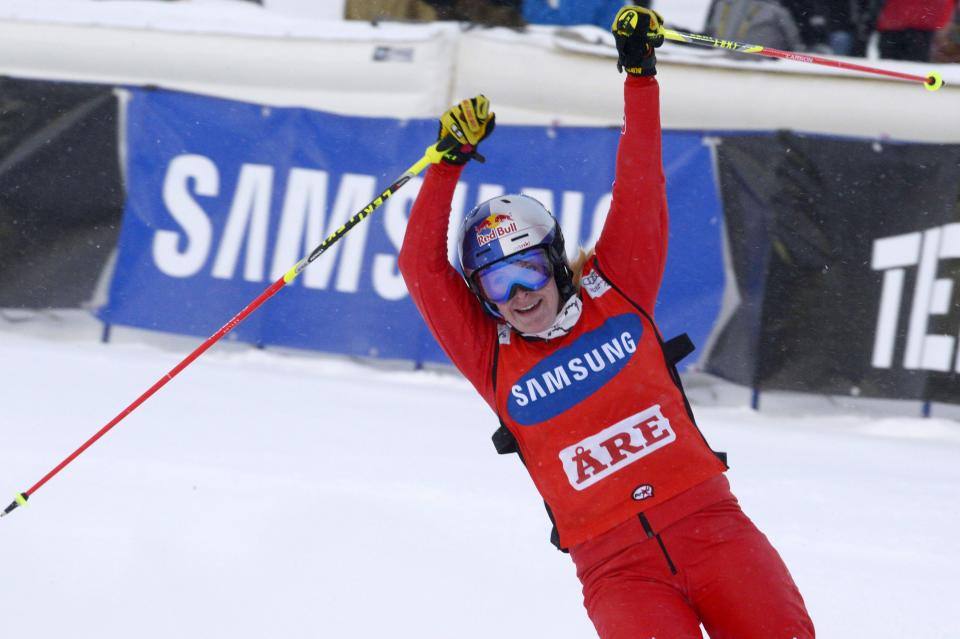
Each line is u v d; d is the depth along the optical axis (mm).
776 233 22328
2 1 24703
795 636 8484
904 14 23703
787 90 23094
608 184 22953
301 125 23500
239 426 18219
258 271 23578
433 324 9453
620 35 9117
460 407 20984
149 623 11891
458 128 9117
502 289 8891
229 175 23641
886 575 14031
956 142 22328
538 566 13633
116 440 16906
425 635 11992
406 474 16406
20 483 14906
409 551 13727
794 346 22375
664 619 8406
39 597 12219
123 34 24297
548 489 9141
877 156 22125
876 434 21656
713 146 22578
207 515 14266
